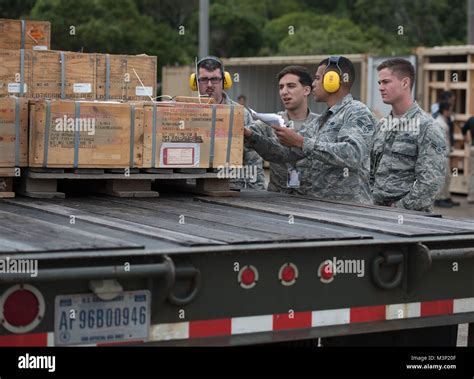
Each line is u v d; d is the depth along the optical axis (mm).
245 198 14500
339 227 11234
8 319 8359
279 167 17031
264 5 94688
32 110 13406
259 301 9578
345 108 16125
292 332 9789
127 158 13828
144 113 13883
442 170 16500
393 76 16891
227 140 14555
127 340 8891
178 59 65750
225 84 19672
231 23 78062
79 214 11867
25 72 15938
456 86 46500
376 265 10195
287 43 76250
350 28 83125
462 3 90188
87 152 13578
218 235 9992
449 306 10836
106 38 57500
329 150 14867
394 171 16906
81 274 8375
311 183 16438
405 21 88812
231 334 9445
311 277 9883
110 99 16672
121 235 9977
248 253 9484
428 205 16562
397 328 10469
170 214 12172
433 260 10312
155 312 9008
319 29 78938
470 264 10961
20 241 9188
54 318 8555
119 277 8555
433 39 87562
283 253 9695
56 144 13422
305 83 18422
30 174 13539
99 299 8734
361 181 16141
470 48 45562
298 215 12141
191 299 9102
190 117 14211
